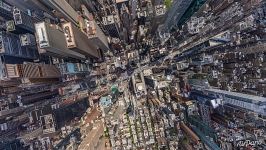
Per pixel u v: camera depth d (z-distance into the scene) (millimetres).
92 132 191875
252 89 136500
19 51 175375
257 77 136500
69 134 199750
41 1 177500
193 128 186625
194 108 190125
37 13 190750
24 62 182625
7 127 156500
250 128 131375
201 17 197625
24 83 175125
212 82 175250
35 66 184125
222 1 171000
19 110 174625
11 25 166375
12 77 156625
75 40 188500
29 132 174250
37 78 184875
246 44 147750
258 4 138250
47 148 173875
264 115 118500
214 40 175125
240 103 134250
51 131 183875
